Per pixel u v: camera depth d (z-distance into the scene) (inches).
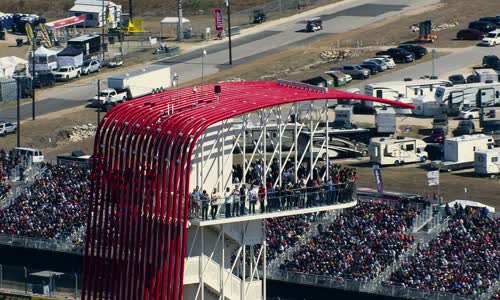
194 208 5556.1
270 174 6008.9
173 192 5570.9
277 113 5846.5
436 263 7854.3
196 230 5644.7
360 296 7805.1
